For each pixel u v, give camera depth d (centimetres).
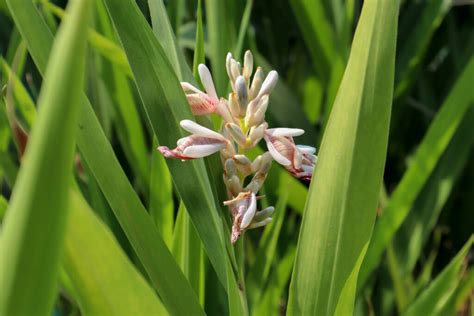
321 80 86
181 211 64
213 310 69
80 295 50
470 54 90
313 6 82
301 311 57
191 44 85
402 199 73
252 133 55
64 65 43
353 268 56
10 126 65
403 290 75
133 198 55
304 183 86
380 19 55
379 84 55
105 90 76
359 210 56
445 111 73
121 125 76
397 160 99
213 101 56
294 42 109
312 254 57
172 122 57
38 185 44
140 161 76
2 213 61
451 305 66
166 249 56
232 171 55
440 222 93
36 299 45
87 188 73
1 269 44
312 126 83
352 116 55
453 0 93
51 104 43
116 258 50
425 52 90
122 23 57
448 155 80
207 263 68
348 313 57
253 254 77
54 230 44
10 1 55
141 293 50
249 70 56
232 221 55
